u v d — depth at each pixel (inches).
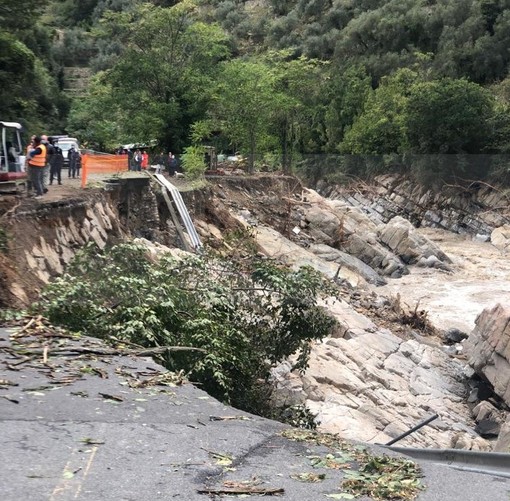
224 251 1053.8
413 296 1397.6
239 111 1919.3
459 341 1110.4
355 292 1264.8
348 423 674.8
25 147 1208.8
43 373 276.1
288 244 1412.4
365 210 2529.5
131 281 430.6
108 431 217.8
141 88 1795.0
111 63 3398.1
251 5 4793.3
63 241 737.0
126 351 320.5
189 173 1408.7
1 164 1038.4
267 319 531.8
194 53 1855.3
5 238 578.6
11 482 178.5
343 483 185.2
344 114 2910.9
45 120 2534.5
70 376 272.8
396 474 194.4
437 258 1707.7
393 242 1712.6
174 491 177.8
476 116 2380.7
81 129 2404.0
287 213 1611.7
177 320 429.1
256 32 4343.0
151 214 1058.1
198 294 478.0
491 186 2258.9
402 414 761.6
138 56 1777.8
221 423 234.4
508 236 2076.8
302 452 210.5
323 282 547.5
